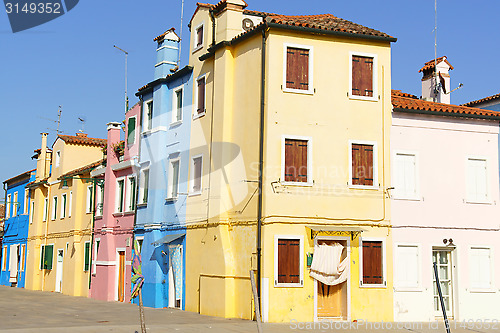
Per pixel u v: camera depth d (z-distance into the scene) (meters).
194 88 24.20
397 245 21.02
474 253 21.92
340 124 20.77
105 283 29.30
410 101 22.48
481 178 22.39
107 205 29.97
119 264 29.20
